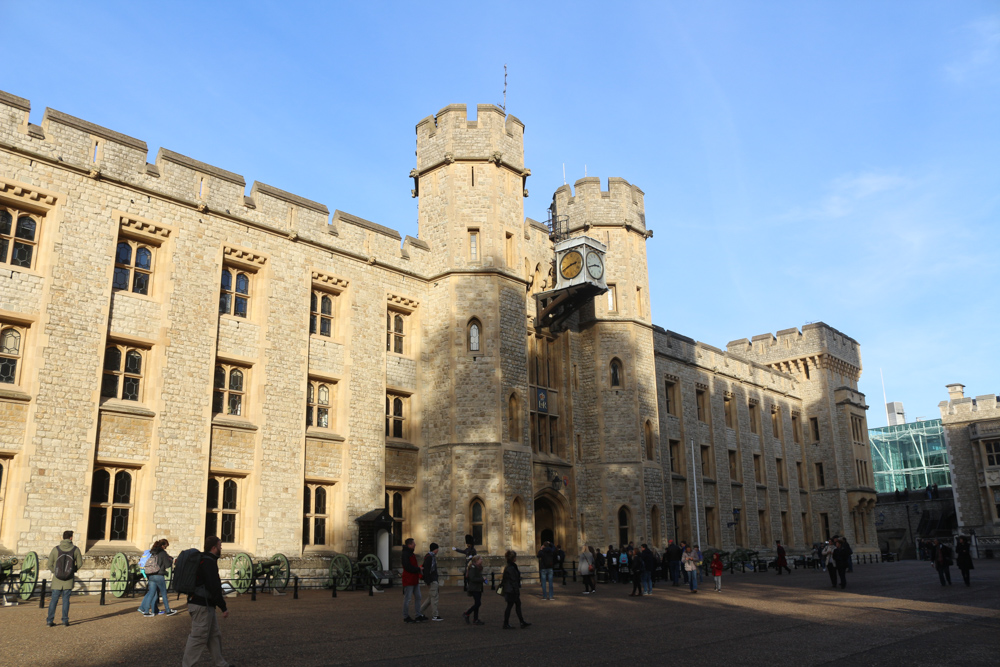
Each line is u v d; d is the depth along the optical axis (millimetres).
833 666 9570
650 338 31875
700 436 38406
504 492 24234
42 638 10734
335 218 24250
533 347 29016
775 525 43438
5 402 16766
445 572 23484
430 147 27594
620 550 28391
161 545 13570
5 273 17266
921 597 19031
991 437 52469
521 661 9805
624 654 10445
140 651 9852
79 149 18797
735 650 10828
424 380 25734
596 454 29609
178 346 19750
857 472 48844
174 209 20375
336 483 22656
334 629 12461
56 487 16984
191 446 19453
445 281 25984
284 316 22219
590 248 28203
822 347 48906
